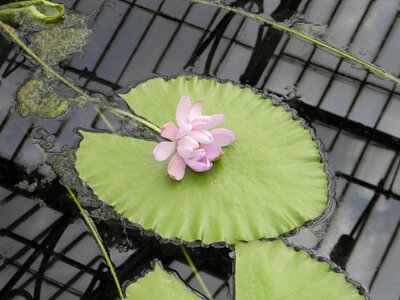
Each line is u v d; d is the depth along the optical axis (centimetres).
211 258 73
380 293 72
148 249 74
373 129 83
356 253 74
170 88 83
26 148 81
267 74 87
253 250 72
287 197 75
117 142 79
